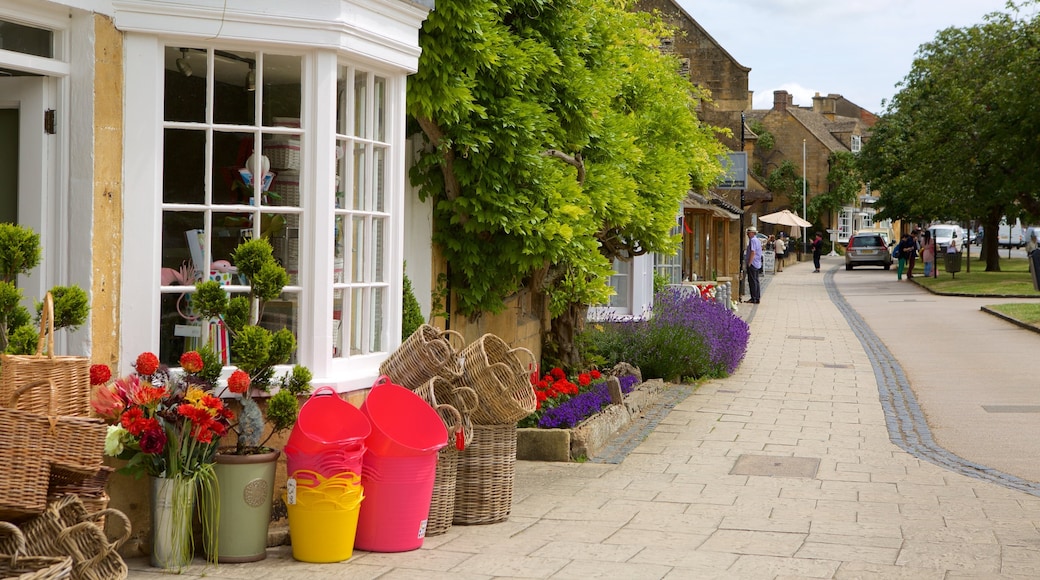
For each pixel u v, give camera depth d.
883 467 9.22
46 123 6.10
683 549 6.45
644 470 9.04
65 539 4.75
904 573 5.91
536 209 9.62
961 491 8.26
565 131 10.81
